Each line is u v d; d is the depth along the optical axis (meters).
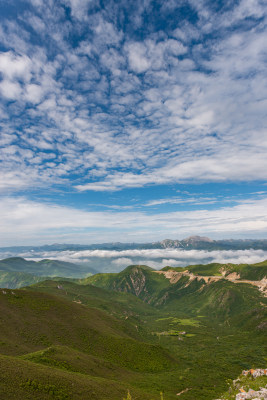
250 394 45.12
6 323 118.88
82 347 122.62
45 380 54.47
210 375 129.38
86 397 54.75
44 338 116.69
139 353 137.50
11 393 45.12
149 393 80.88
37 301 161.38
